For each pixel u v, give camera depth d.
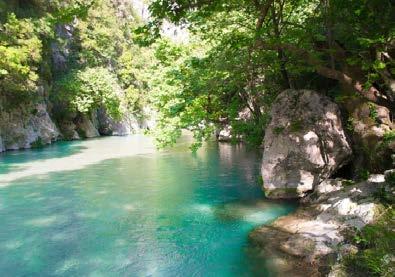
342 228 8.30
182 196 12.95
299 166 11.77
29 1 30.12
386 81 8.88
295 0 12.38
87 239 9.27
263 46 9.96
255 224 9.89
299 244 8.16
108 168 18.42
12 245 8.93
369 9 9.26
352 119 11.91
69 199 12.80
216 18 14.18
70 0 32.56
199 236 9.30
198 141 15.73
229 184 14.45
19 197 13.10
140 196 13.08
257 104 16.20
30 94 27.80
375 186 9.63
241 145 26.19
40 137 28.97
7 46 24.48
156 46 17.22
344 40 10.77
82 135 37.03
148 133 16.44
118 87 42.72
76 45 39.06
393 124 11.41
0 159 21.64
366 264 6.32
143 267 7.78
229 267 7.64
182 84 15.42
